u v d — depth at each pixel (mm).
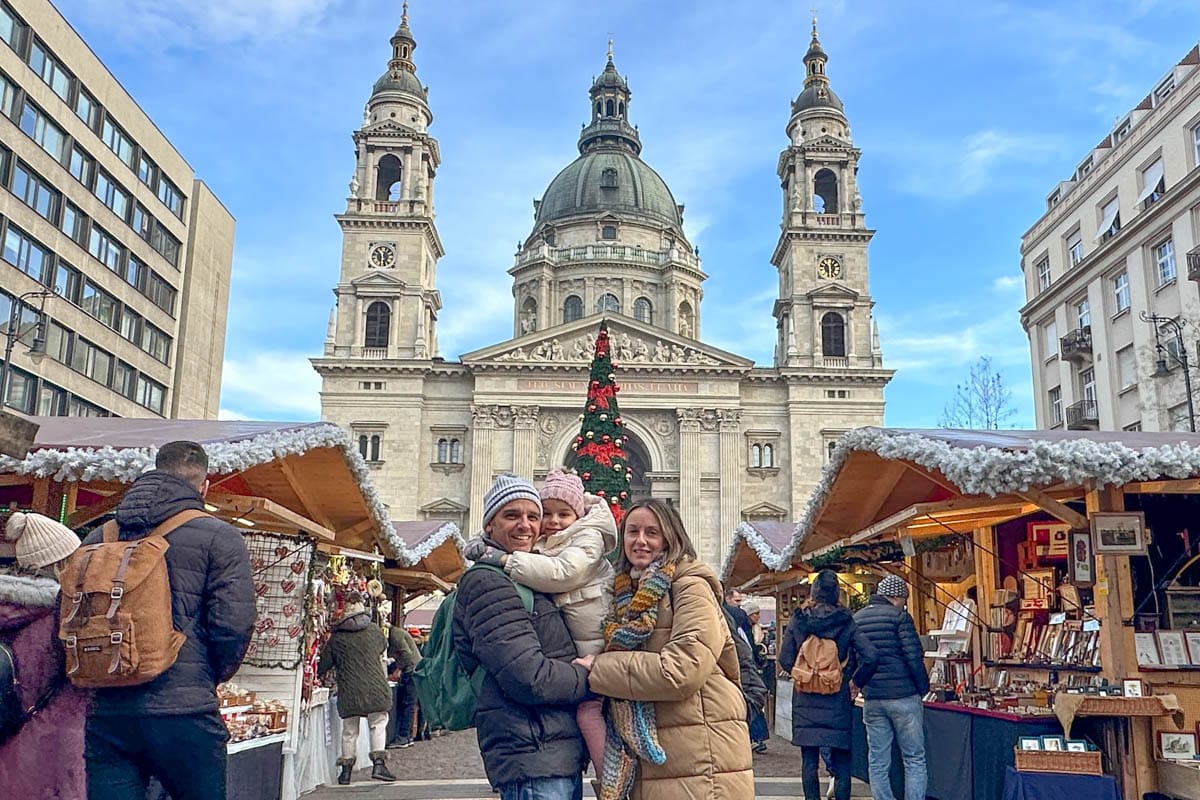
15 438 5219
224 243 64938
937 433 9125
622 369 56906
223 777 4594
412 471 55656
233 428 9125
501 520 4473
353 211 60500
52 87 42156
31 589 4527
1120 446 7699
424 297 60281
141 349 52656
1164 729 7496
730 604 13891
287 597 10047
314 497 11633
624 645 4207
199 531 4637
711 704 4266
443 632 4539
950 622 11641
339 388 56812
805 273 60906
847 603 15469
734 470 56000
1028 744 7453
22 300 34062
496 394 56500
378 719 11328
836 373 57281
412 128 62469
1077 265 40156
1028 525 10312
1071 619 9273
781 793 10453
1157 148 35469
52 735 4469
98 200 46969
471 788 10781
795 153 63219
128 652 4211
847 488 11695
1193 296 32969
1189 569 8500
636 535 4477
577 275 71562
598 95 84938
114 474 7410
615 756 4207
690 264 73312
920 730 8406
